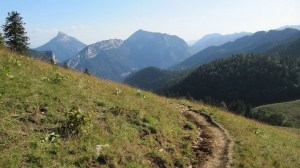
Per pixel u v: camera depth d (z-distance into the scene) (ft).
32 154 39.19
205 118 86.63
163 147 55.52
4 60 69.10
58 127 47.67
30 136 43.04
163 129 61.41
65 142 44.32
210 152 59.16
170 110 78.79
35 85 58.54
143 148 51.80
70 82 67.92
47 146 41.81
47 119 48.73
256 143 73.05
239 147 65.05
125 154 47.09
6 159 36.73
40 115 49.39
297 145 97.30
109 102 64.18
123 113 61.00
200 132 71.92
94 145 45.93
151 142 54.85
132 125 57.77
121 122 56.90
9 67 64.39
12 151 38.63
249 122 105.91
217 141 66.13
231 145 64.69
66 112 50.88
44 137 43.91
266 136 87.92
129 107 65.00
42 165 38.19
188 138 64.34
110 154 44.93
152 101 79.97
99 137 48.44
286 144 89.51
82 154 43.09
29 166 37.32
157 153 51.03
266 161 63.52
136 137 54.29
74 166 40.11
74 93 61.82
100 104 61.87
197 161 54.44
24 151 39.37
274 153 71.26
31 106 50.72
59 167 38.81
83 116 48.98
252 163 59.00
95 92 67.46
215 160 56.03
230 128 80.38
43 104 52.85
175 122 71.41
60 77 67.67
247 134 79.92
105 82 84.84
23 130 44.34
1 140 40.29
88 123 49.65
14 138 41.45
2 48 83.97
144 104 72.23
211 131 73.26
